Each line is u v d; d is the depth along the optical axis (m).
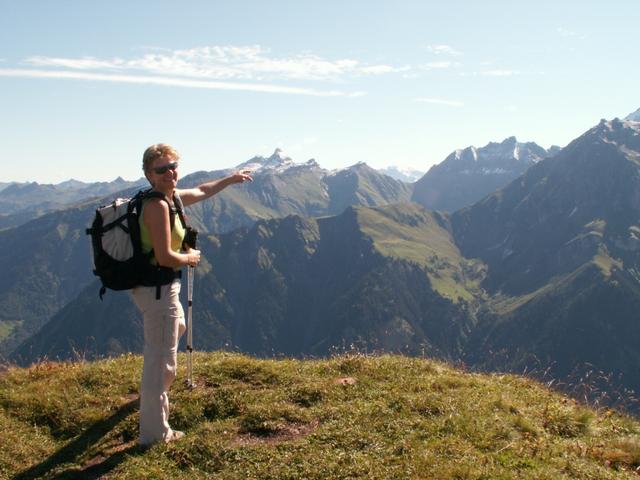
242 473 3.36
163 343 3.68
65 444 3.93
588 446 3.65
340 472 3.28
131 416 4.12
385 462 3.37
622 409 4.55
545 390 4.90
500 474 3.21
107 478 3.46
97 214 3.54
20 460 3.76
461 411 4.01
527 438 3.71
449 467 3.25
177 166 3.57
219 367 4.83
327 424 3.87
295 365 5.07
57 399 4.41
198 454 3.59
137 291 3.64
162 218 3.48
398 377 4.77
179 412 4.10
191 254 3.71
